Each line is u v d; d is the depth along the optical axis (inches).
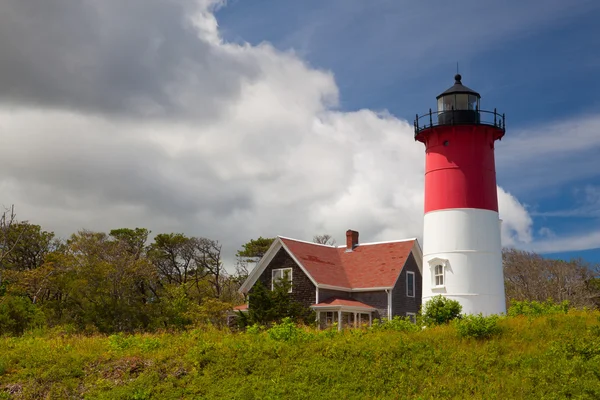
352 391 689.6
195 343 840.3
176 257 2448.3
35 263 2170.3
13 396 716.0
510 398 630.5
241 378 737.0
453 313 1029.2
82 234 2052.2
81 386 736.3
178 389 720.3
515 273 2426.2
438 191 1231.5
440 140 1244.5
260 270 1606.8
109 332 1555.1
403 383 693.9
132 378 749.9
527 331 802.8
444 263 1202.0
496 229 1223.5
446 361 731.4
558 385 636.7
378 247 1665.8
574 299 2258.9
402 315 1540.4
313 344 810.8
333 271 1589.6
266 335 893.2
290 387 706.2
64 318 1724.9
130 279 1953.7
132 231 2397.9
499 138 1278.3
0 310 1216.2
